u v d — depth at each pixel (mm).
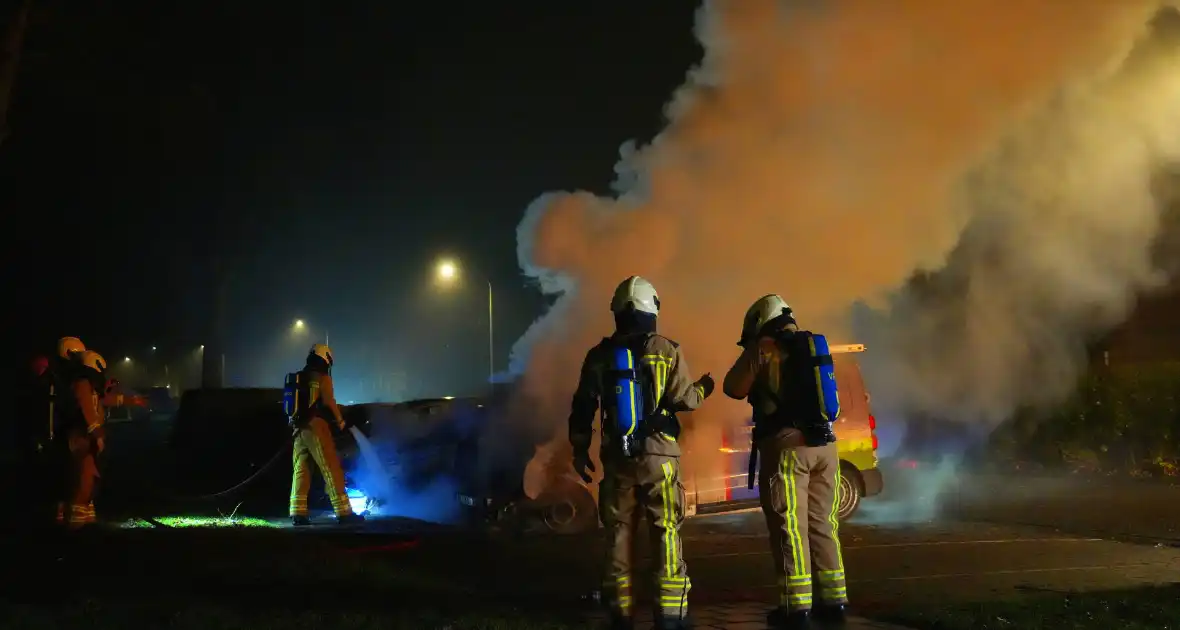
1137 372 15688
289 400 11391
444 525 11164
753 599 7188
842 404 11336
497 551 9430
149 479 18375
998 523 11125
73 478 9758
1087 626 5922
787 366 6145
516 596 7172
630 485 5719
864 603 6969
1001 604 6543
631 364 5699
